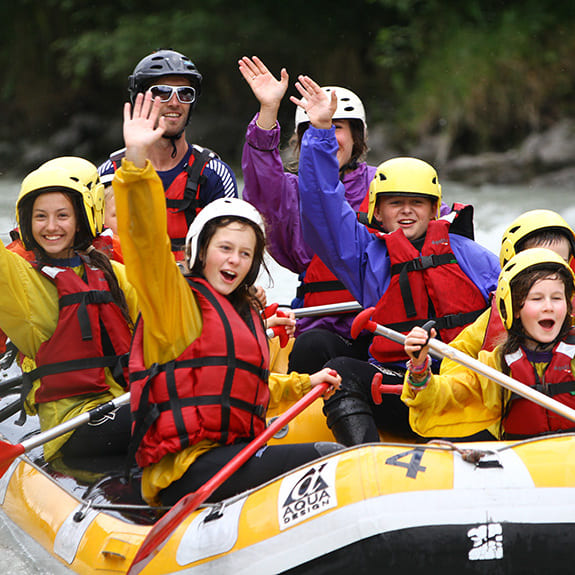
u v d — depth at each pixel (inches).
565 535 370.6
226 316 432.5
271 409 553.9
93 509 451.5
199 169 690.8
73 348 523.5
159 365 422.3
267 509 394.0
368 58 2950.3
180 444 412.5
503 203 1721.2
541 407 464.1
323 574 374.6
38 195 523.2
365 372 523.2
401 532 370.9
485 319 518.0
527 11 2598.4
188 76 685.9
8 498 514.0
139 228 396.2
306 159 573.6
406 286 550.0
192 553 394.6
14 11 3292.3
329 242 582.6
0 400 677.9
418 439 538.6
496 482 380.2
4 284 510.6
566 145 2162.9
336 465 398.0
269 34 2960.1
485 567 371.6
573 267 562.9
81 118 3061.0
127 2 3147.1
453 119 2465.6
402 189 565.3
